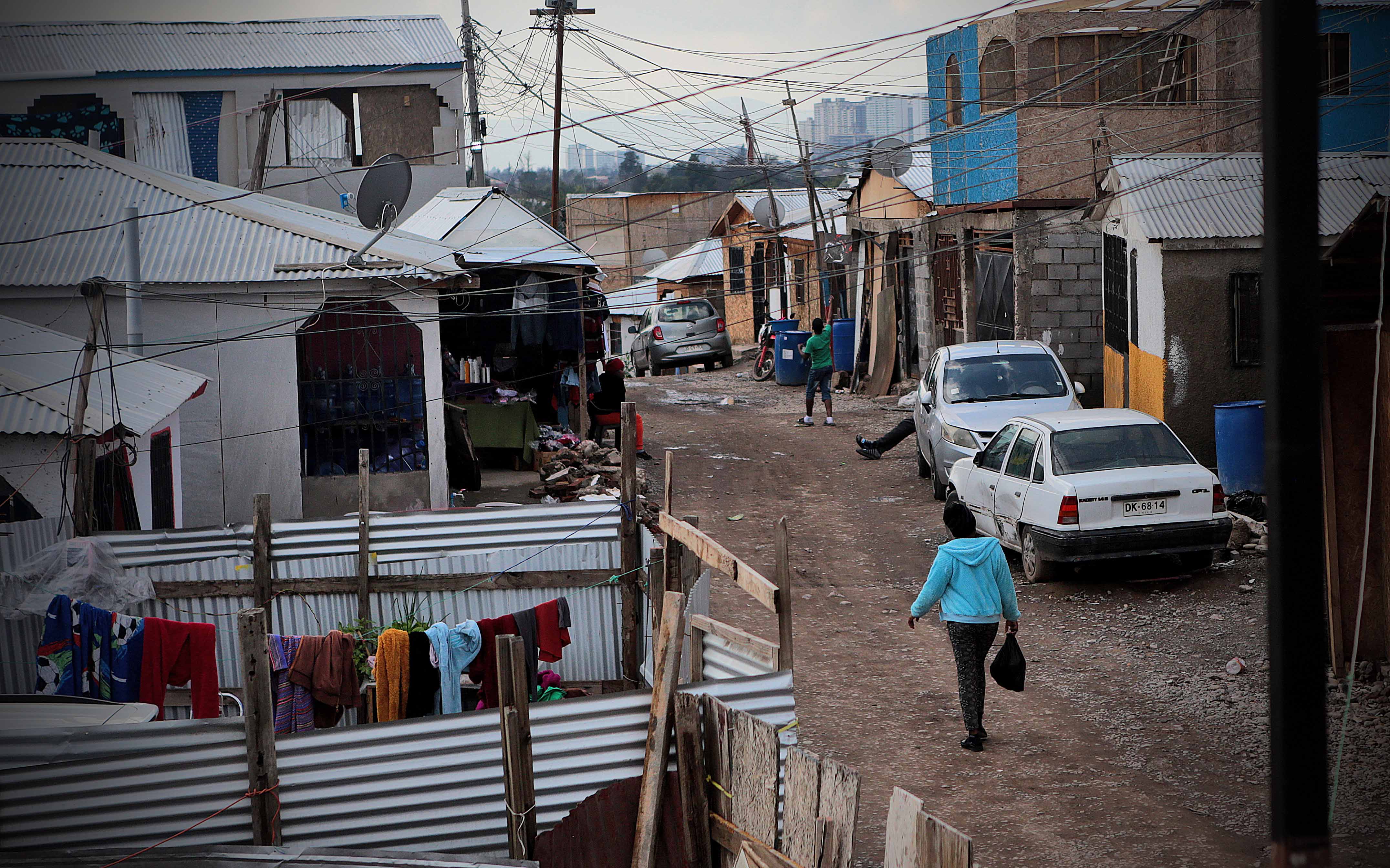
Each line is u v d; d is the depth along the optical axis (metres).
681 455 20.00
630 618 9.17
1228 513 11.33
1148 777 7.42
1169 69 19.61
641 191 57.78
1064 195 19.86
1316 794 4.01
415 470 14.52
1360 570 8.44
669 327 34.25
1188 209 14.95
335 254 14.15
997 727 8.45
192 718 7.49
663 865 5.53
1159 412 15.02
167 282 13.21
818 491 17.05
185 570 9.19
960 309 23.11
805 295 34.34
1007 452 12.73
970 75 21.23
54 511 9.18
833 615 11.48
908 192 25.55
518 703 5.46
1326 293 8.01
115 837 5.46
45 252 13.45
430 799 5.64
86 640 7.64
